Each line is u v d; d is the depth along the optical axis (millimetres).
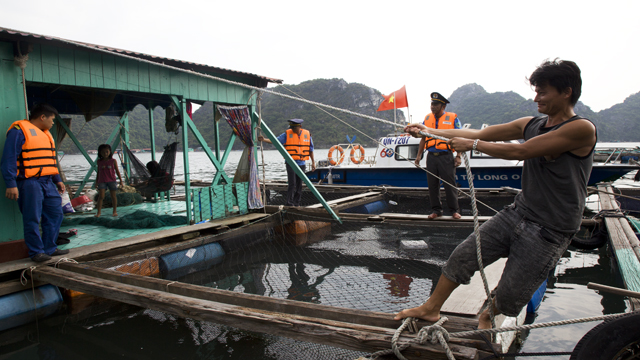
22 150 4227
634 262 4723
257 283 4875
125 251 5172
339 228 7660
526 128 2268
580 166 1945
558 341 3402
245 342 3373
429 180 6922
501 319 3072
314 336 2625
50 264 4348
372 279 4875
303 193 12562
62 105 8180
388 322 2643
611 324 2082
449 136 2525
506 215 2262
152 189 8227
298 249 6434
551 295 4488
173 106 7730
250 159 7352
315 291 4527
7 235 4422
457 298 3260
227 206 6910
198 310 3043
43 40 4379
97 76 5129
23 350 3361
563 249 2080
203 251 5820
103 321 3857
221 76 6715
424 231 6910
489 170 10609
